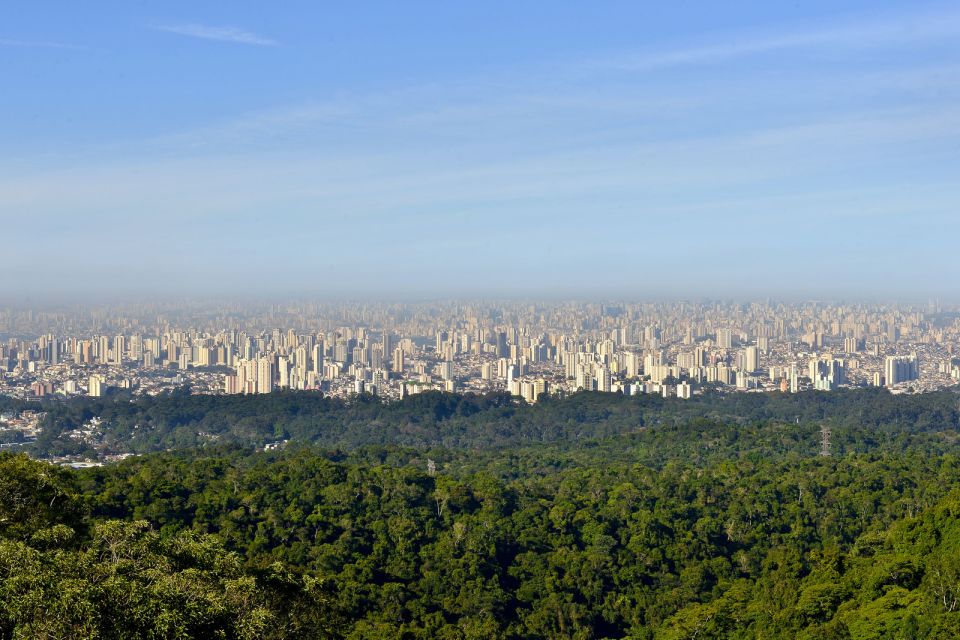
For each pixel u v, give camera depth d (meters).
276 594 57.50
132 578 46.78
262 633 49.56
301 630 58.22
